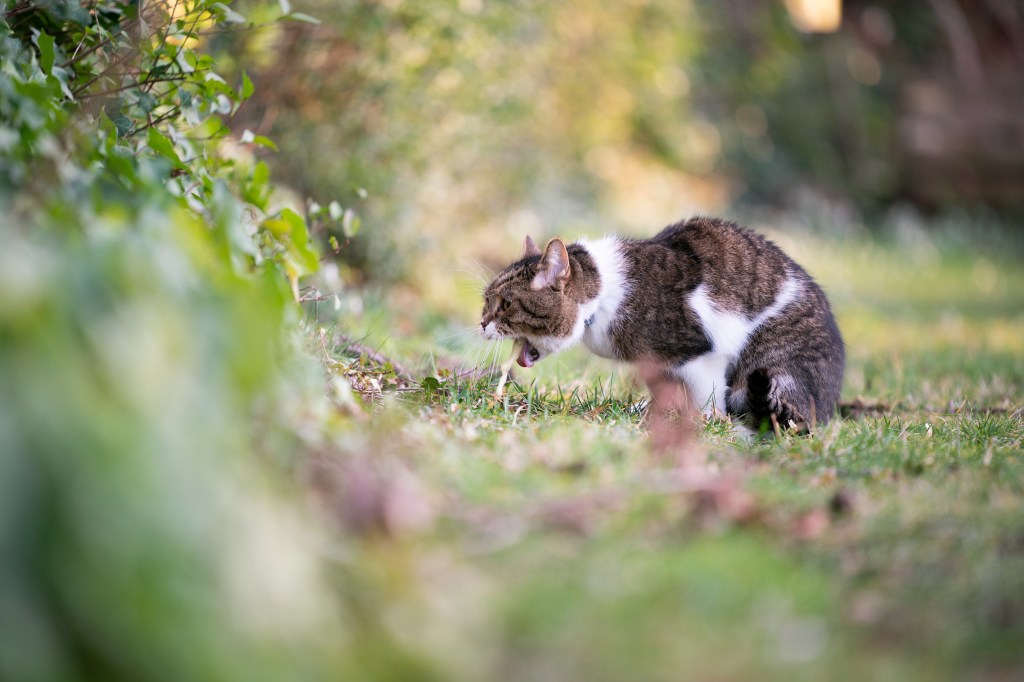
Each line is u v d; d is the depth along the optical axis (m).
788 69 24.14
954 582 4.40
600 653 3.88
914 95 24.72
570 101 18.41
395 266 12.51
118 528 3.38
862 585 4.41
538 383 8.34
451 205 13.60
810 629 4.07
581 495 4.99
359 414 5.82
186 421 3.74
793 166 24.91
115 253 3.97
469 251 14.93
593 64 18.27
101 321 3.76
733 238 8.03
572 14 16.84
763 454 6.27
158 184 5.75
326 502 4.64
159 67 7.03
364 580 4.10
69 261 3.88
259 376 4.26
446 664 3.75
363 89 12.00
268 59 10.54
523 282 7.86
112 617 3.33
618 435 6.23
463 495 4.96
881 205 24.84
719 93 23.97
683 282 7.79
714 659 3.87
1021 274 19.67
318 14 11.37
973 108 24.53
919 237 21.95
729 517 4.85
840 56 25.23
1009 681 3.79
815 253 19.88
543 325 7.81
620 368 8.77
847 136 25.02
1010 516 5.07
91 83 6.82
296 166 11.93
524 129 15.88
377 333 9.63
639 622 4.05
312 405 5.29
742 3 24.00
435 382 7.14
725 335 7.80
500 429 6.21
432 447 5.55
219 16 7.30
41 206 4.86
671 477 5.25
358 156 11.88
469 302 13.45
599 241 8.17
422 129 12.48
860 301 16.53
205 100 7.22
